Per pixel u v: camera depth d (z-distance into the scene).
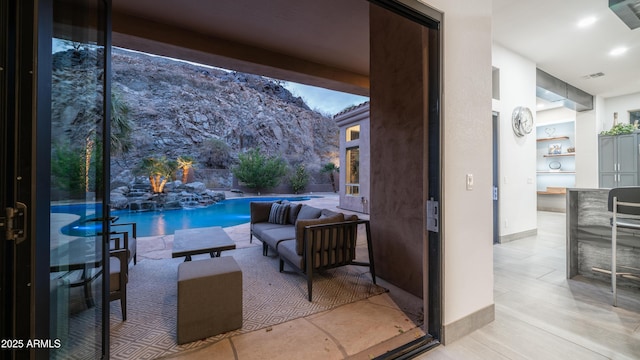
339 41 3.74
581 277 2.89
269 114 21.66
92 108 1.31
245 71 4.20
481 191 1.95
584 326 1.94
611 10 3.23
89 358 1.29
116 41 3.29
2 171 0.74
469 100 1.88
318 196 15.88
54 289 1.07
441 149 1.72
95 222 1.31
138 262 3.37
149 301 2.34
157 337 1.82
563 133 8.40
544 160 8.78
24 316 0.77
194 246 2.84
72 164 1.24
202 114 18.16
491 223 2.02
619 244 2.65
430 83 1.77
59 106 1.09
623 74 5.28
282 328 1.94
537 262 3.41
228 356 1.63
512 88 4.45
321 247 2.51
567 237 2.87
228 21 3.28
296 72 4.23
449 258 1.76
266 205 4.40
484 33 1.99
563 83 5.66
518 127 4.53
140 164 12.79
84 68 1.28
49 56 0.85
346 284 2.75
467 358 1.60
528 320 2.03
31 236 0.78
